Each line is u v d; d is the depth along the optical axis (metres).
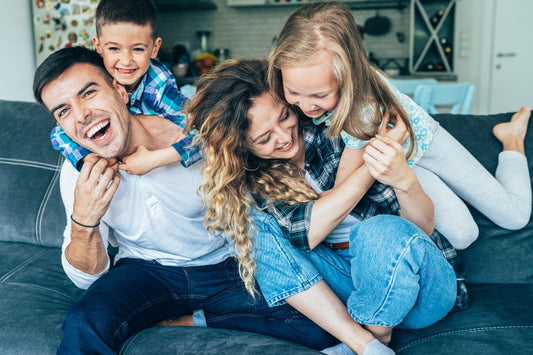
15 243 1.78
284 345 1.09
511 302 1.31
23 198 1.77
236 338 1.13
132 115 1.40
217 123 1.21
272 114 1.20
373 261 1.11
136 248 1.43
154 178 1.33
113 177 1.25
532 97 5.52
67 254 1.30
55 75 1.17
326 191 1.34
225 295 1.39
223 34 5.92
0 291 1.42
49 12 3.97
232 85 1.19
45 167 1.80
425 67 5.43
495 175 1.61
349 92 1.15
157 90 1.54
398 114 1.26
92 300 1.17
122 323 1.17
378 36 5.70
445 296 1.19
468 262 1.53
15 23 3.84
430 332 1.23
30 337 1.22
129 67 1.49
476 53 5.55
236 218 1.26
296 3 5.56
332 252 1.35
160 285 1.35
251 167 1.33
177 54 5.09
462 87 3.14
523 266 1.50
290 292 1.23
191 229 1.41
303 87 1.14
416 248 1.08
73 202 1.37
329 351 1.17
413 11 5.30
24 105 1.93
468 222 1.44
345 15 1.17
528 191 1.54
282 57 1.14
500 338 1.12
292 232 1.23
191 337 1.13
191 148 1.33
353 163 1.29
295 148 1.28
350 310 1.18
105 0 1.50
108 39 1.47
